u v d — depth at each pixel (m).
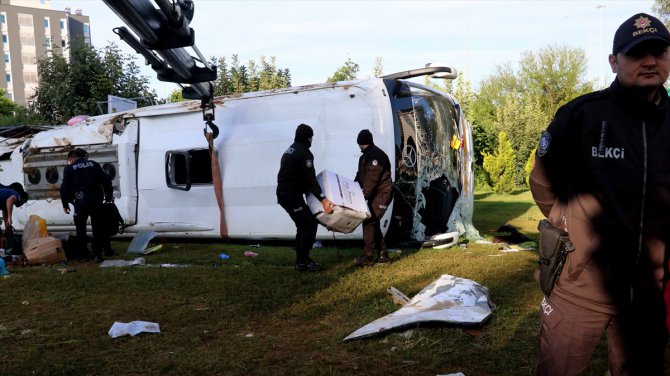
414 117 9.21
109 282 7.01
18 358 4.27
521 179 25.11
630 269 2.34
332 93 9.21
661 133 2.30
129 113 10.88
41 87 23.30
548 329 2.47
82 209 8.95
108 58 23.44
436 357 3.96
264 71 24.08
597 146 2.34
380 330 4.44
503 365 3.79
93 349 4.45
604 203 2.34
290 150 7.16
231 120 9.94
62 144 11.44
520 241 9.45
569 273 2.41
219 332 4.85
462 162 10.12
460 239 9.70
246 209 9.69
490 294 5.57
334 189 6.87
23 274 7.79
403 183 8.90
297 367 3.94
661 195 2.28
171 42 7.09
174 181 10.37
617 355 2.52
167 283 6.84
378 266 7.44
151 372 3.92
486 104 45.94
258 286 6.52
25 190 11.85
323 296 5.89
